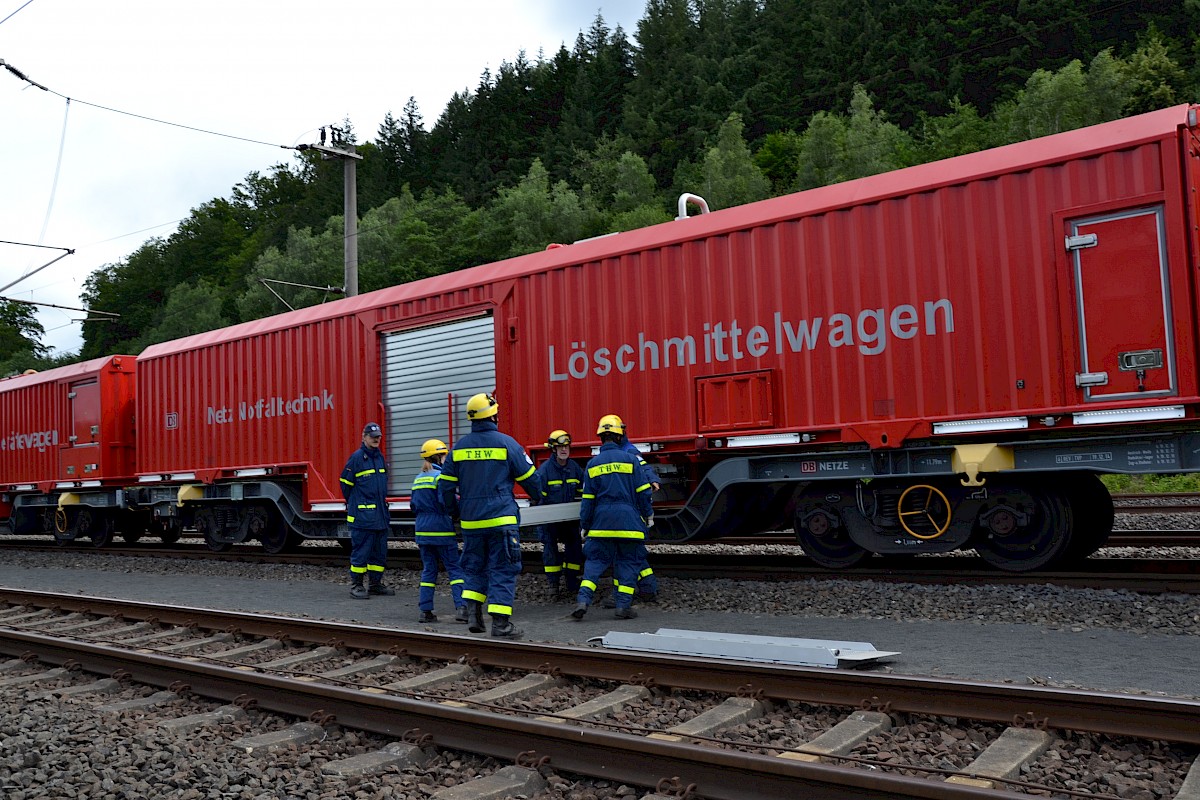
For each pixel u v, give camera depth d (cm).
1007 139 6781
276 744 457
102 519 1798
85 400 1758
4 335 8725
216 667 573
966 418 756
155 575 1296
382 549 1006
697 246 929
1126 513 1388
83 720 514
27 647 721
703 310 921
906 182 805
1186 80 6762
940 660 562
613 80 12025
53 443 1848
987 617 693
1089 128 732
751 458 879
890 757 387
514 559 718
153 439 1614
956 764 379
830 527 871
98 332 9525
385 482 1011
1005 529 777
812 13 10944
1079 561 862
